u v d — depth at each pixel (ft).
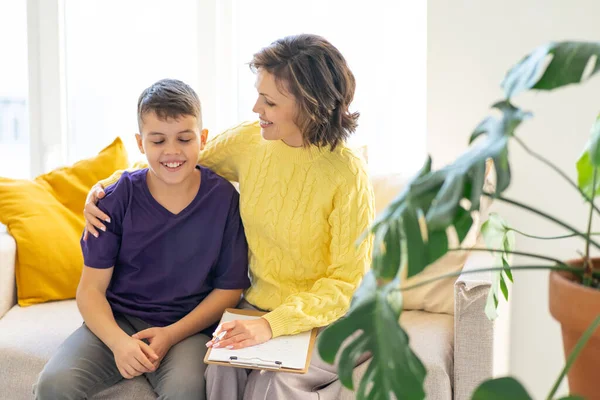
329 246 5.82
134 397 5.52
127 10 8.67
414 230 2.87
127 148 8.88
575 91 7.13
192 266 5.89
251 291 6.03
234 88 8.54
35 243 6.97
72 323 6.38
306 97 5.31
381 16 7.80
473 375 5.46
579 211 7.25
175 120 5.55
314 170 5.67
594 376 3.04
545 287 7.46
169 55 8.66
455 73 7.43
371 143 8.01
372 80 7.92
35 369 5.78
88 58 8.86
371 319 3.00
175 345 5.63
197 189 5.92
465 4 7.31
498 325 5.78
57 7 8.72
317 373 5.41
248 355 4.98
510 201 3.07
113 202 5.82
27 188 7.31
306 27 8.10
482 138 7.43
